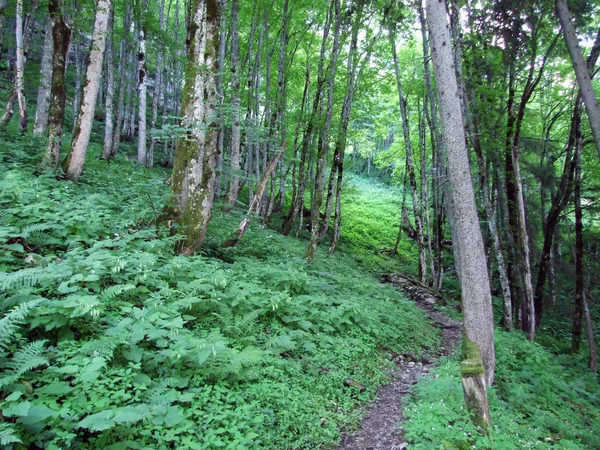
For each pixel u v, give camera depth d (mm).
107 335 3996
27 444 2660
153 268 5855
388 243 24375
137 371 3873
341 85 18328
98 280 4855
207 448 3273
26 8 15344
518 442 4414
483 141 11859
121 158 17328
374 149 44281
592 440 5383
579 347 11992
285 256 10797
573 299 16047
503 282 11203
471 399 4738
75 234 6094
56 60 9367
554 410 6246
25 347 3242
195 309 5512
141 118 17406
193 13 7945
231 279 6863
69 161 9453
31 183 7152
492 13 10875
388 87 18469
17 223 5656
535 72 13766
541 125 16469
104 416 2754
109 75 15508
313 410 4531
